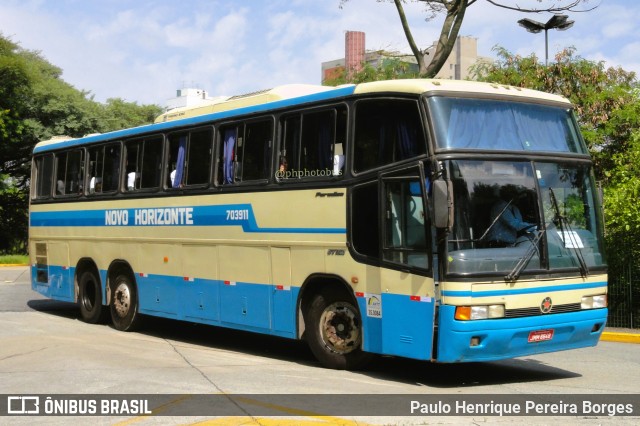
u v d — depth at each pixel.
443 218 8.59
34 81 42.62
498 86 9.89
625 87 21.25
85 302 16.06
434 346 8.98
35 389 9.08
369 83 10.14
